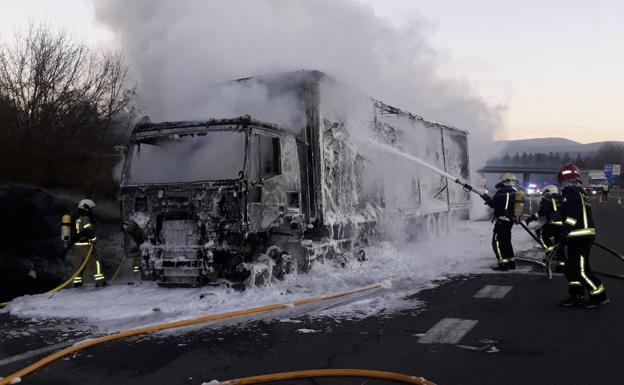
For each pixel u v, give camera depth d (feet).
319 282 24.89
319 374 12.98
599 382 12.37
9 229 31.17
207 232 21.95
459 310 19.71
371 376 12.83
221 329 17.42
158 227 22.94
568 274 19.88
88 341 15.89
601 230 52.90
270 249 24.40
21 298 22.41
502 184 29.84
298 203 26.08
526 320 18.07
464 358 14.15
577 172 20.25
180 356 14.69
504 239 28.99
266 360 14.26
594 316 18.47
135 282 24.79
